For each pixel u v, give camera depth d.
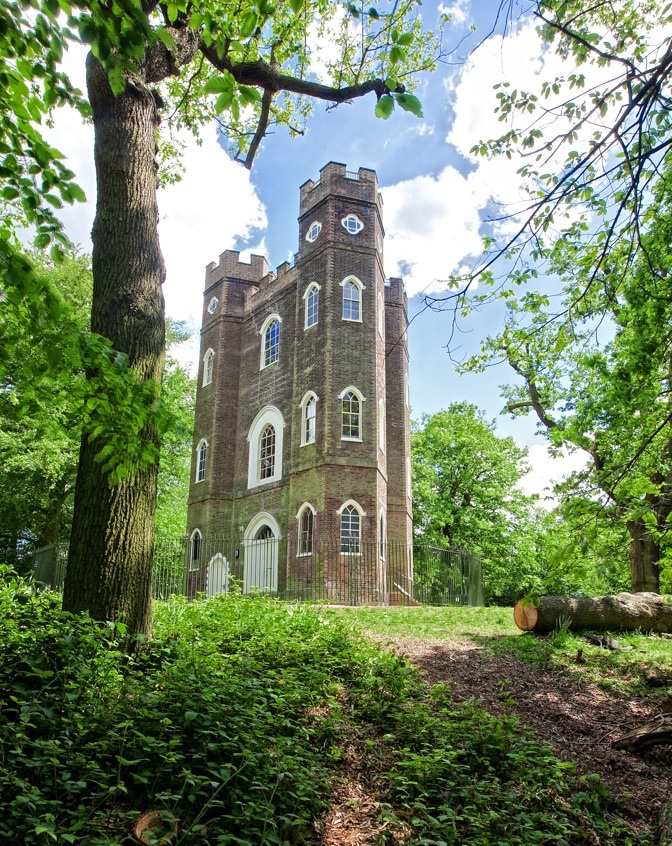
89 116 4.45
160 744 4.25
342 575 22.03
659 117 5.70
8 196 4.71
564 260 8.85
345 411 23.88
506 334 7.95
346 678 7.64
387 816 4.42
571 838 4.80
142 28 3.27
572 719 7.77
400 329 30.09
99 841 3.44
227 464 30.20
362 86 7.98
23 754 4.00
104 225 7.17
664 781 6.19
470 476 41.94
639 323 7.55
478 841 4.28
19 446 25.58
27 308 4.15
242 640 8.36
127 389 5.01
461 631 13.05
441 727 6.12
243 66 7.79
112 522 6.45
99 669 5.35
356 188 26.19
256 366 29.95
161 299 7.34
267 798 4.32
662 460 10.12
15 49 3.94
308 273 26.19
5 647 5.29
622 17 6.96
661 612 13.25
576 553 6.36
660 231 7.26
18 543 29.88
